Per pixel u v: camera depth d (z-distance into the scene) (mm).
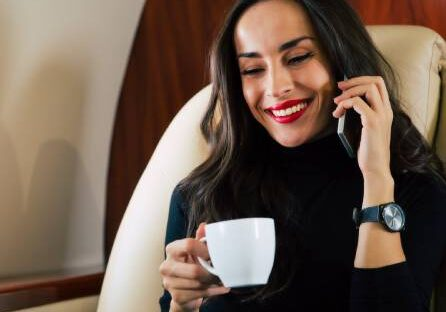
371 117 1207
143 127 1987
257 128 1399
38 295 1513
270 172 1371
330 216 1301
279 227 1316
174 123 1603
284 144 1304
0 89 1744
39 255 1893
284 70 1272
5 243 1804
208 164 1428
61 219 1937
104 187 2037
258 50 1278
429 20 1633
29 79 1803
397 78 1384
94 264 2027
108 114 2014
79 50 1899
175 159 1551
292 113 1284
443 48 1426
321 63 1289
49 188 1894
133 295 1505
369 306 1149
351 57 1291
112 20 1940
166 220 1522
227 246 995
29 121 1824
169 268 1140
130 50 2010
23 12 1754
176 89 1941
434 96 1396
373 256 1171
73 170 1948
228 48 1371
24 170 1829
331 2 1299
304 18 1277
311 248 1290
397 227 1186
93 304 1609
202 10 1899
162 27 1961
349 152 1245
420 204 1267
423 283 1215
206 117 1467
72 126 1929
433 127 1400
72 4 1846
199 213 1397
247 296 1294
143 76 1988
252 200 1366
